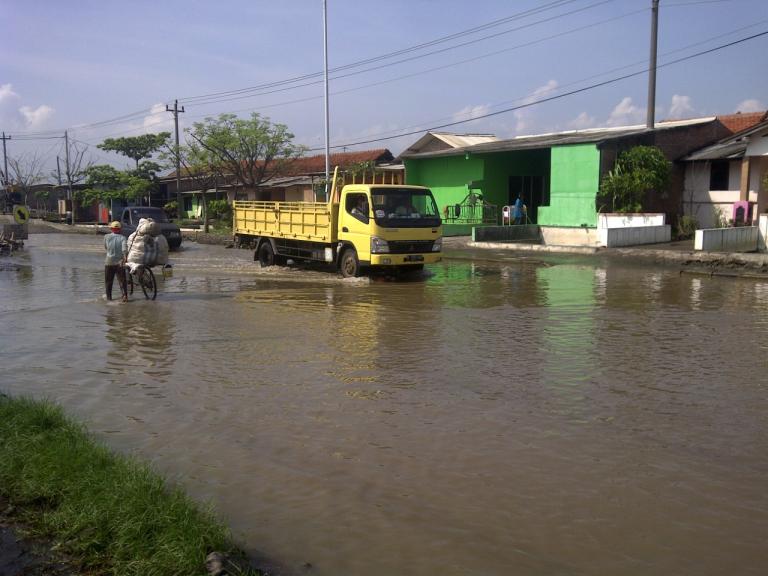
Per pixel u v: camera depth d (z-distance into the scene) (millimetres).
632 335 9328
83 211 54656
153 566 3463
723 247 18422
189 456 5160
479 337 9312
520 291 13789
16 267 19672
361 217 15547
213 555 3535
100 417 6102
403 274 17109
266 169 40281
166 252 13289
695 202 24750
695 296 12852
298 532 3986
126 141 48625
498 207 29203
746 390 6695
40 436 5113
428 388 6883
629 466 4887
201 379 7324
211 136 36125
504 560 3670
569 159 23953
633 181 22500
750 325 9977
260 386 7031
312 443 5410
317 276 17109
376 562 3662
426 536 3934
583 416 5969
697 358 7988
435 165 31031
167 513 3895
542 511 4227
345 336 9484
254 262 20906
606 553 3730
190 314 11461
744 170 21297
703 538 3881
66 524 3939
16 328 10352
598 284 14695
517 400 6441
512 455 5105
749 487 4531
